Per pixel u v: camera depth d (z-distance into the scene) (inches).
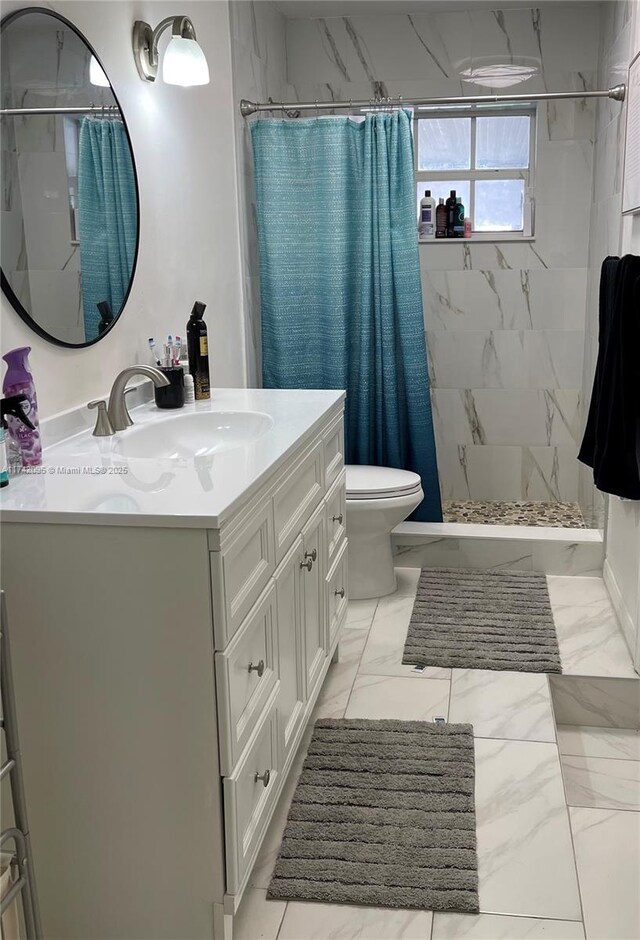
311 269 144.0
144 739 63.0
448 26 164.2
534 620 124.4
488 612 127.6
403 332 145.0
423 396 146.9
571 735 107.1
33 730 64.4
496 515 172.1
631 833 84.4
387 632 123.0
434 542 145.5
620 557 123.4
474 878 74.5
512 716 99.7
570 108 162.9
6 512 60.1
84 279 85.5
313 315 145.9
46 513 59.6
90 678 62.6
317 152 139.3
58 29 79.9
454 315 174.7
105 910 67.2
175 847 64.7
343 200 139.9
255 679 69.5
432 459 149.3
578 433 175.6
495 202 173.3
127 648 61.6
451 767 89.7
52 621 61.9
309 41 168.1
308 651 90.3
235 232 137.3
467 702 103.0
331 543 102.7
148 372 84.5
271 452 74.9
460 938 68.8
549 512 173.2
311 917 71.5
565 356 172.6
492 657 113.3
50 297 79.2
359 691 106.3
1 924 58.7
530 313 171.9
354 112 166.9
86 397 87.3
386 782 87.6
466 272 172.4
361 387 147.7
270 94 157.3
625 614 117.4
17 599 62.0
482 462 180.5
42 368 79.0
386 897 72.7
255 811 70.0
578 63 161.5
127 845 65.4
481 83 165.5
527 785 87.4
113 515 58.9
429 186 175.2
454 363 176.9
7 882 60.9
